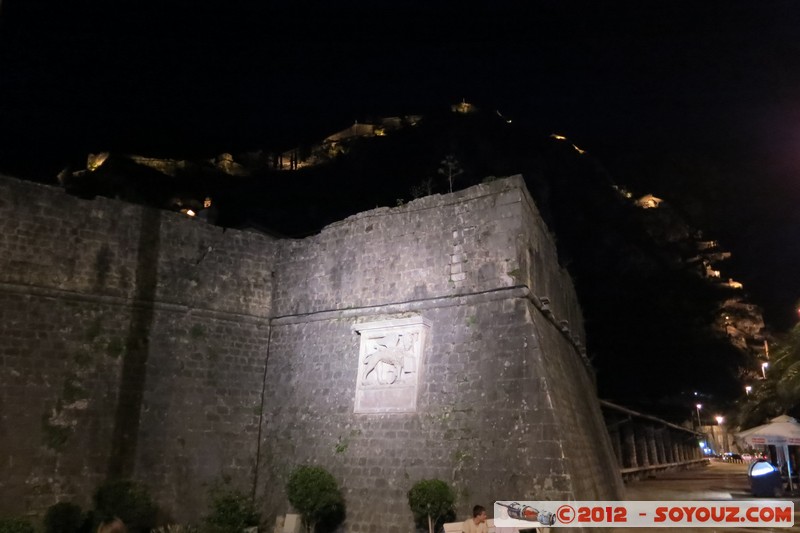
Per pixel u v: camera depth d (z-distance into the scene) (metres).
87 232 15.07
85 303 14.64
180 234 16.55
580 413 15.82
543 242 17.23
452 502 11.88
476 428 12.78
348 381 15.20
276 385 16.50
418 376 14.03
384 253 15.88
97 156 63.25
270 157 83.12
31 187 14.45
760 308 68.25
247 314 17.12
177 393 15.30
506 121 78.12
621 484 19.28
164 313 15.74
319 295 16.72
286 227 59.22
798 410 25.22
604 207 65.12
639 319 54.66
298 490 13.01
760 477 21.02
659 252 61.47
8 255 13.80
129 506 12.66
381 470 13.55
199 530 13.57
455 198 15.24
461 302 14.23
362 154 71.12
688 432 45.59
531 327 13.11
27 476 12.76
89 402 13.98
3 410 12.86
